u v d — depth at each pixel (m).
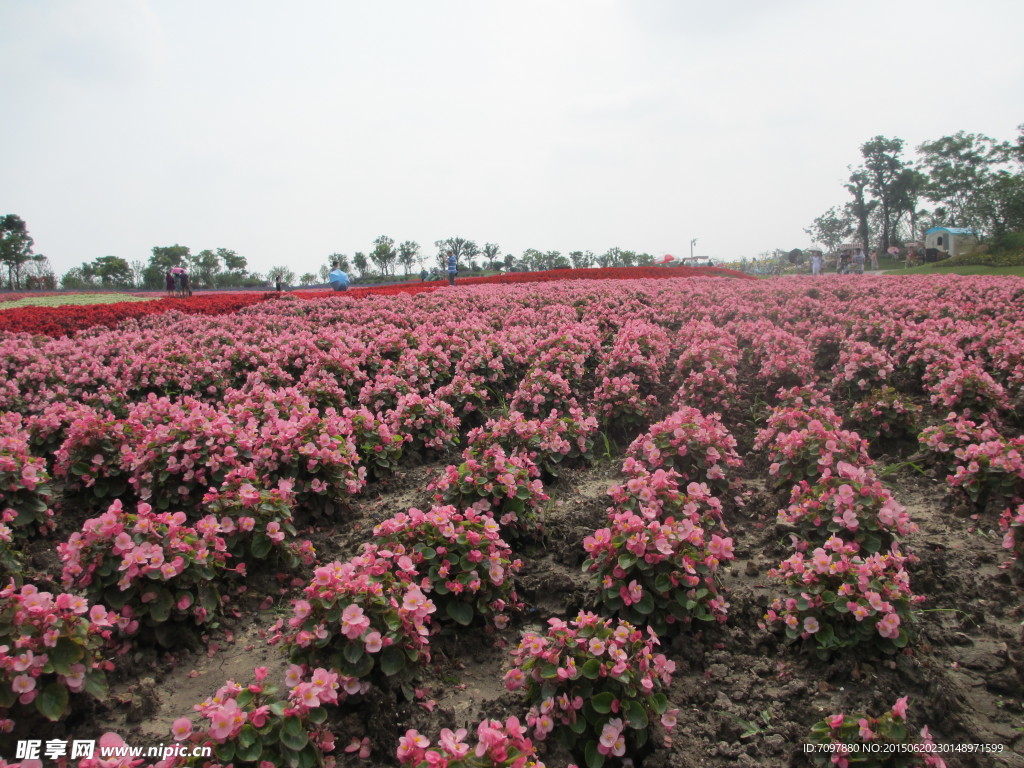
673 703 3.05
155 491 4.82
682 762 2.71
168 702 3.16
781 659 3.30
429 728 2.93
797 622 3.26
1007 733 2.78
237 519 3.99
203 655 3.54
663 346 8.21
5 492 4.39
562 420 5.90
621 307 12.00
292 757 2.48
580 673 2.68
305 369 8.41
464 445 6.94
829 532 3.96
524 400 6.84
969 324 8.55
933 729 2.81
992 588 3.77
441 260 63.97
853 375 7.02
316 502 4.98
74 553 3.30
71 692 2.89
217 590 3.68
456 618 3.47
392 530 3.52
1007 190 46.28
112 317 13.75
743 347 8.84
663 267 30.33
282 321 12.46
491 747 2.29
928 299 11.76
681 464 4.94
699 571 3.35
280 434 4.95
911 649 3.20
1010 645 3.30
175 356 8.59
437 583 3.47
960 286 13.12
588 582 3.96
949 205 58.59
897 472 5.52
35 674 2.61
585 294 13.84
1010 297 11.45
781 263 59.62
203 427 4.81
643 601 3.31
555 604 3.88
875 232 74.62
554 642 2.85
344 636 2.92
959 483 4.65
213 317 13.86
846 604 3.11
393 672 2.91
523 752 2.36
